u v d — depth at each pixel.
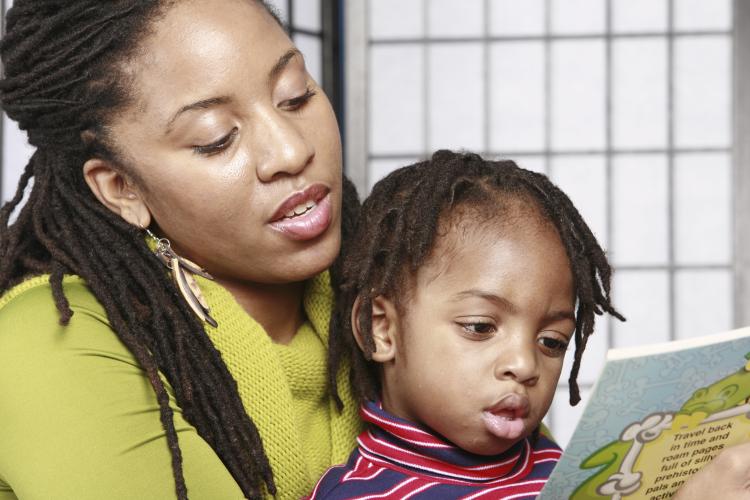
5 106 1.23
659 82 3.83
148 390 1.10
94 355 1.08
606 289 1.25
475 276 1.16
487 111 3.89
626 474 1.01
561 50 3.86
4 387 1.07
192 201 1.14
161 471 1.05
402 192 1.26
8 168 2.89
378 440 1.23
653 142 3.84
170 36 1.12
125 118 1.14
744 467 1.02
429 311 1.18
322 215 1.17
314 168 1.17
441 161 1.27
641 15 3.83
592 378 3.82
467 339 1.17
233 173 1.13
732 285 3.81
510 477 1.21
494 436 1.16
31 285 1.17
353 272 1.25
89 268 1.16
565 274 1.18
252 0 1.19
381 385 1.30
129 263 1.17
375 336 1.25
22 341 1.08
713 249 3.82
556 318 1.18
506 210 1.19
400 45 3.90
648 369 0.90
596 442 0.95
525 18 3.87
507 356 1.15
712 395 0.97
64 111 1.17
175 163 1.13
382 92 3.92
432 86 3.90
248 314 1.24
